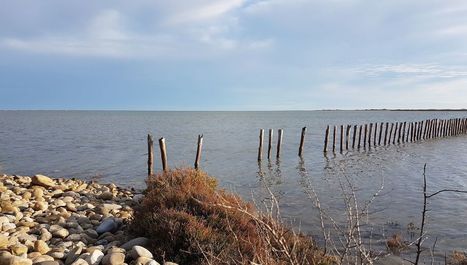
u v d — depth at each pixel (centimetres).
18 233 674
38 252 588
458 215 1287
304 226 1127
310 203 1445
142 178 2181
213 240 607
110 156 3123
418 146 3931
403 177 2170
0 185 1140
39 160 2881
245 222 688
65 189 1319
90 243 699
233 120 14212
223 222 674
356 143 4353
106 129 7275
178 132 6419
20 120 12381
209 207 714
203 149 3656
